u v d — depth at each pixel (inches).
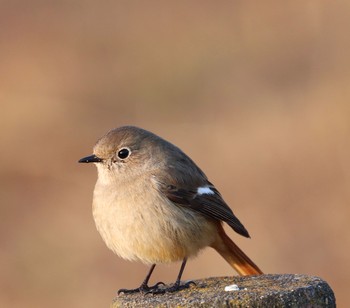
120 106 800.3
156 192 367.2
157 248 366.9
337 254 558.6
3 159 720.3
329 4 826.8
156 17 912.9
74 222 637.3
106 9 924.0
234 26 872.3
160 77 835.4
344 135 652.1
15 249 623.2
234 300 281.7
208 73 834.2
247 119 726.5
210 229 380.8
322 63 784.3
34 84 809.5
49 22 907.4
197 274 544.4
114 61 859.4
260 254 564.1
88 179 689.6
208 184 386.9
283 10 864.3
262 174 636.7
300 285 287.9
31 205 668.1
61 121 767.1
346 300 540.7
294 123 690.8
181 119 761.6
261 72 812.6
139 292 341.4
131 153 374.3
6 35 883.4
